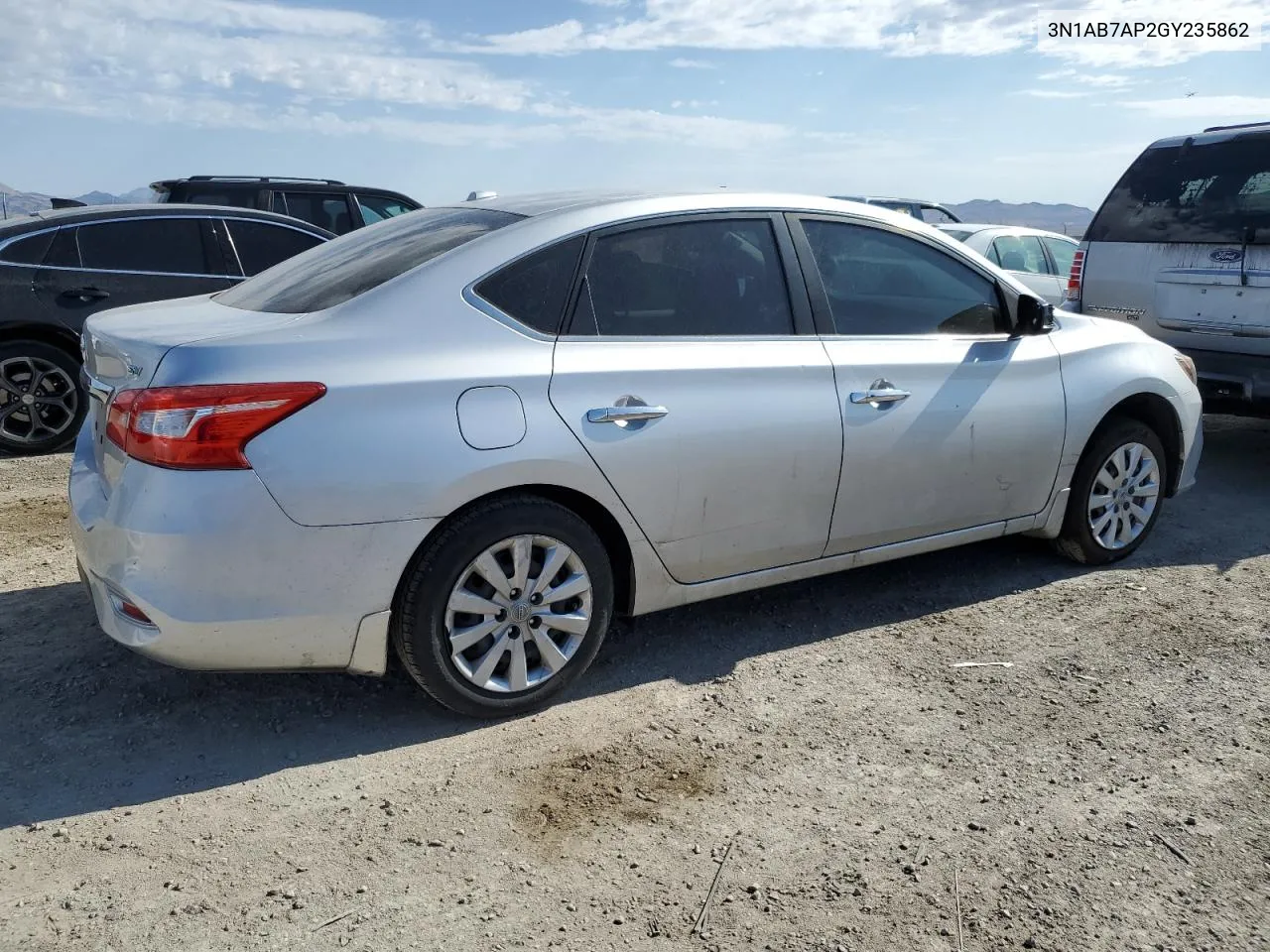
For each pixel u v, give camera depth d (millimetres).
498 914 2627
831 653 4137
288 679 3826
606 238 3682
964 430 4340
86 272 7352
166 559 3025
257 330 3232
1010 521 4676
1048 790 3215
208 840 2906
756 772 3287
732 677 3916
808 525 4027
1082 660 4094
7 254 7102
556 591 3547
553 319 3525
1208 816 3100
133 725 3506
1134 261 6723
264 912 2615
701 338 3785
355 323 3281
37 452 7312
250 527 3041
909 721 3617
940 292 4422
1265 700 3807
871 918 2633
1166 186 6598
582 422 3463
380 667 3344
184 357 3053
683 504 3713
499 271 3486
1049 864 2863
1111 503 5012
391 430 3172
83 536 3307
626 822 3018
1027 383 4555
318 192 10906
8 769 3236
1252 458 7297
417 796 3129
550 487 3512
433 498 3227
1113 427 4930
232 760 3322
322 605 3172
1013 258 11523
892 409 4137
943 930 2596
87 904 2627
